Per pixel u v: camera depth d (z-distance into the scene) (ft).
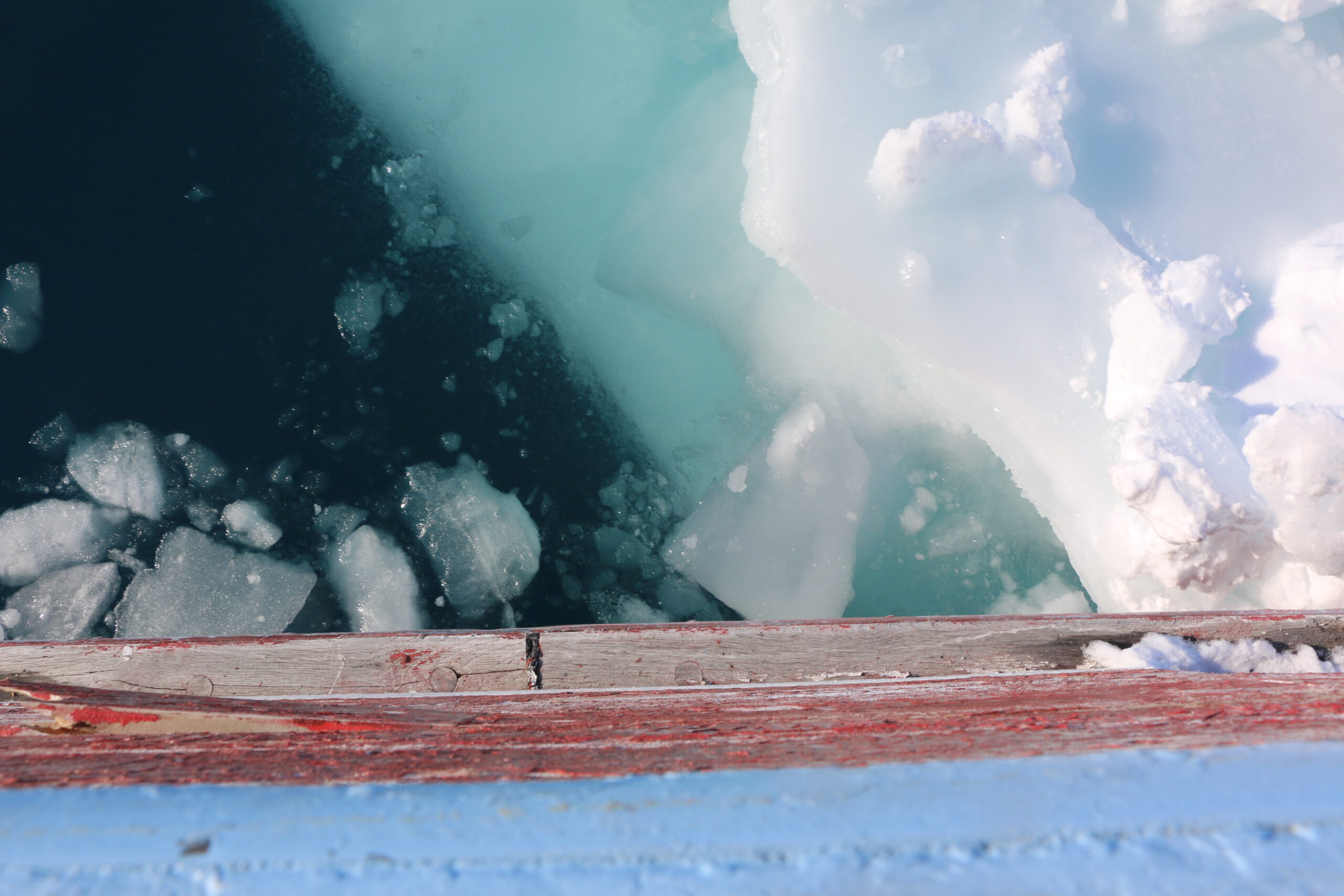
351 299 13.85
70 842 1.42
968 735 2.36
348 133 14.61
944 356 10.36
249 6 14.74
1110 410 10.09
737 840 1.38
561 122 15.23
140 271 13.29
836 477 13.21
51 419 12.64
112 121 13.64
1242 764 1.51
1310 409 9.13
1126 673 5.76
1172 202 11.10
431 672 6.24
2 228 12.84
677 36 15.11
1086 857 1.30
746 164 10.77
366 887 1.32
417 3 15.19
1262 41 11.74
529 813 1.48
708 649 6.37
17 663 6.15
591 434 14.07
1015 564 13.14
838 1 10.55
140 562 12.54
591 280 14.97
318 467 13.15
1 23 13.28
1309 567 9.44
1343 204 11.18
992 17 10.93
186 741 2.68
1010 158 10.23
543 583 13.29
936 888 1.26
